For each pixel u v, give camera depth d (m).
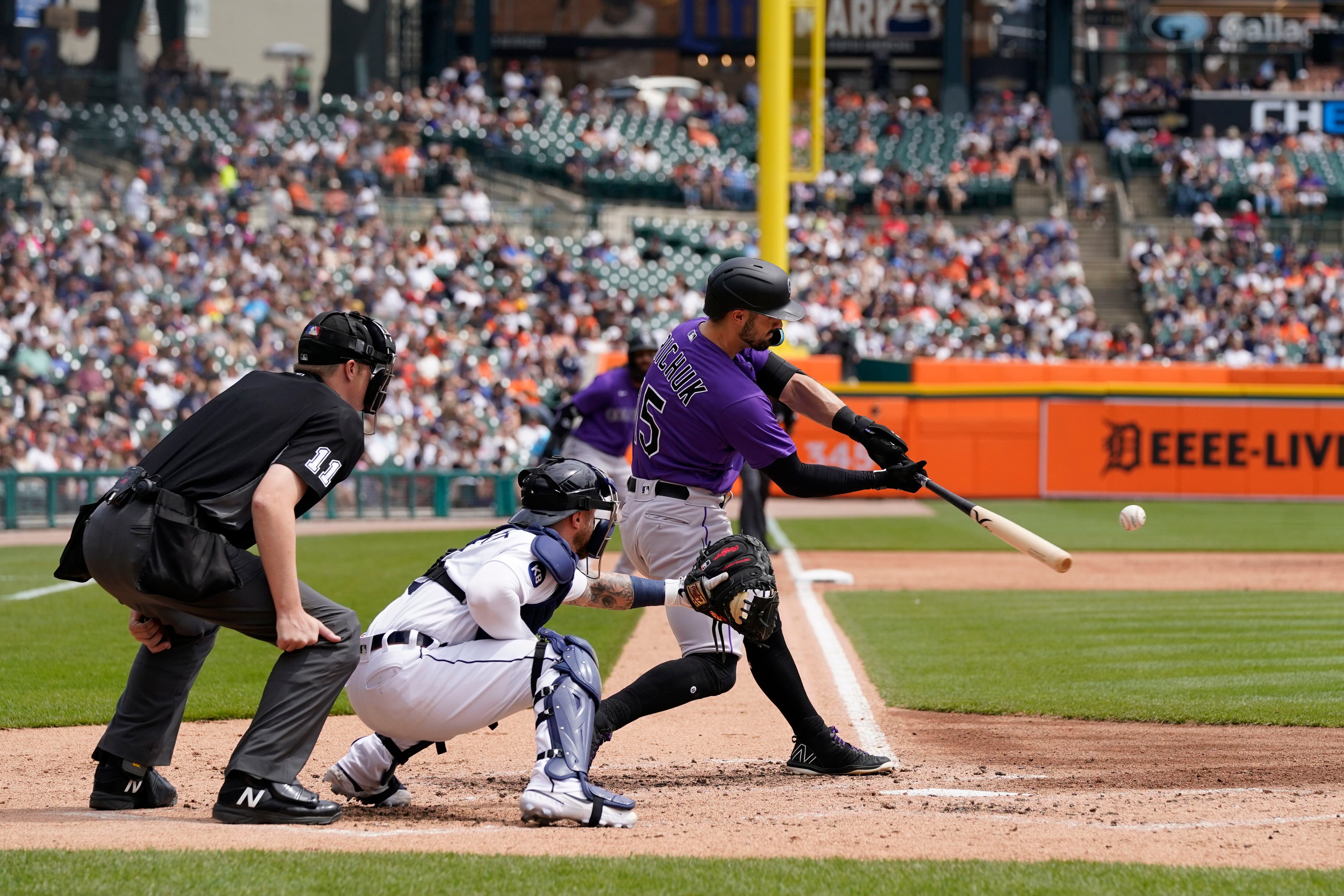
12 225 76.06
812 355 80.25
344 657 13.17
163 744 13.87
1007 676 22.98
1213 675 23.02
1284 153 109.44
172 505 12.30
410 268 82.88
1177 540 52.25
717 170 103.94
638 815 13.50
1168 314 92.38
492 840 12.08
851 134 111.38
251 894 9.80
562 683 13.20
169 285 75.44
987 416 70.00
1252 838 12.14
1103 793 14.55
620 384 30.94
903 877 10.47
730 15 120.25
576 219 98.25
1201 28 125.56
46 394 61.47
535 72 116.75
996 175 106.31
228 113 99.19
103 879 10.09
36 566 43.19
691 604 14.23
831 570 42.56
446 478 64.25
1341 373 72.38
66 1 108.25
